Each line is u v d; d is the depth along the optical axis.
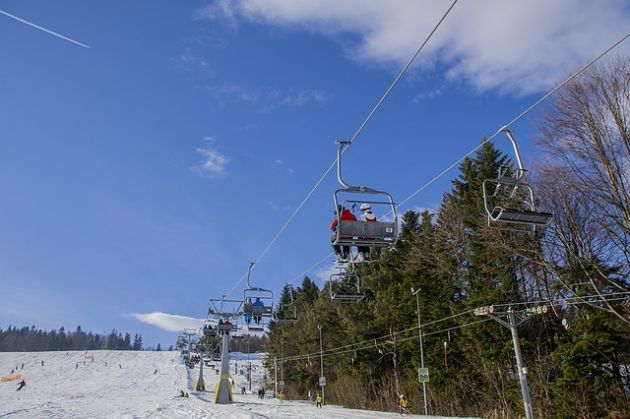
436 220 46.62
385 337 52.97
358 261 13.80
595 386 29.80
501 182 10.39
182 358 154.88
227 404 41.91
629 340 30.08
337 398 64.06
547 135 31.38
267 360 106.12
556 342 33.12
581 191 30.19
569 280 32.53
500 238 35.34
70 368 131.88
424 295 46.12
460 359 41.94
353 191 12.68
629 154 27.58
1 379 106.31
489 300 35.59
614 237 31.36
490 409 36.72
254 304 28.03
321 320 72.25
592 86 28.88
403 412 40.31
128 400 51.59
